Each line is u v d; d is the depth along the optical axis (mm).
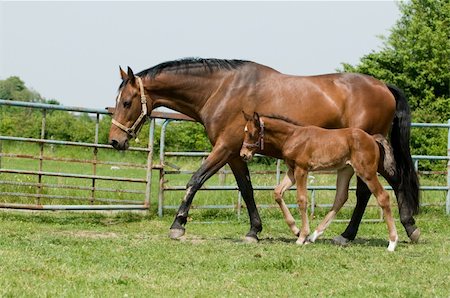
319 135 8945
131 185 17250
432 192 17078
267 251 8352
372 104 9430
